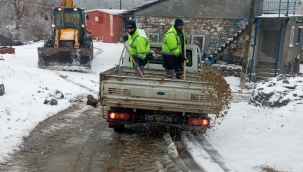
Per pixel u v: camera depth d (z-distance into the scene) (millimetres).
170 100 6047
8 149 5793
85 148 6055
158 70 8344
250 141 6305
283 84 9320
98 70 17984
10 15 43719
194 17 19594
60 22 18609
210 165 5184
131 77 6012
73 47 17219
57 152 5820
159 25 19969
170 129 7258
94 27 39219
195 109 6082
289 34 18594
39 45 31969
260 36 18781
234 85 16375
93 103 9609
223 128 7402
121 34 38156
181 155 5738
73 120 7969
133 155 5738
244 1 18875
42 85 11094
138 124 7723
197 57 8414
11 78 11062
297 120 7156
